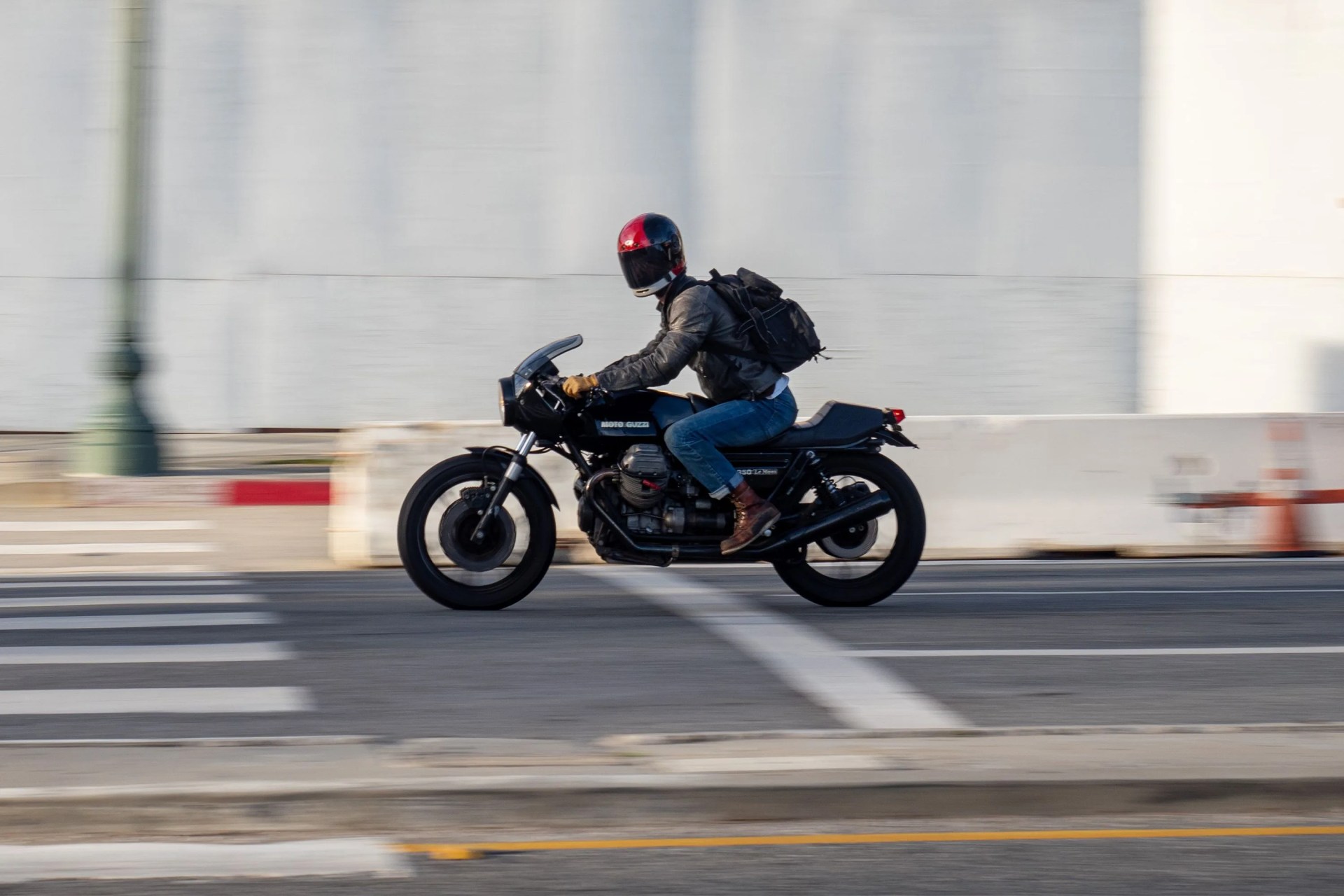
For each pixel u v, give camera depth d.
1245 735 21.20
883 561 32.06
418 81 67.50
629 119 68.00
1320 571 38.38
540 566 30.45
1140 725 22.00
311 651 26.92
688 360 29.31
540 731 21.45
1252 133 69.06
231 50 66.81
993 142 69.44
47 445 63.69
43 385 67.56
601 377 29.02
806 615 30.89
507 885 16.03
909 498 30.77
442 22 67.31
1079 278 70.12
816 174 68.81
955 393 70.06
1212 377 69.75
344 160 67.62
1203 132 69.62
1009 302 70.00
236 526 46.81
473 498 30.17
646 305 68.88
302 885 15.91
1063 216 69.88
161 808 17.47
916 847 17.38
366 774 18.69
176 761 19.25
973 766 19.23
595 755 19.95
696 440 29.02
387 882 16.03
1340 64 68.12
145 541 43.75
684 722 22.08
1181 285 70.00
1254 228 69.25
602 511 29.59
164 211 67.00
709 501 29.78
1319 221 68.81
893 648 27.53
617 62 67.88
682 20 67.94
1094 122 69.69
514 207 68.19
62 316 67.31
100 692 23.69
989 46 69.12
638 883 16.14
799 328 29.73
